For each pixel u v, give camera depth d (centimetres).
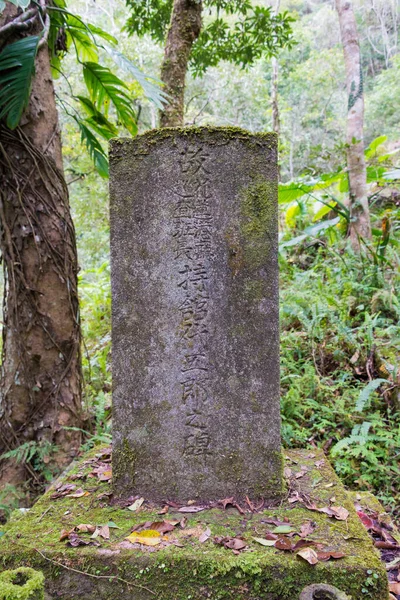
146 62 1048
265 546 180
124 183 220
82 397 375
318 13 1814
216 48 682
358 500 259
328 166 822
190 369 220
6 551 181
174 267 219
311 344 397
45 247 332
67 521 203
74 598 175
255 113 1241
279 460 219
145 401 221
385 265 474
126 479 222
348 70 542
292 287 466
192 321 219
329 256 580
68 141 935
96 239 917
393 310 414
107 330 561
